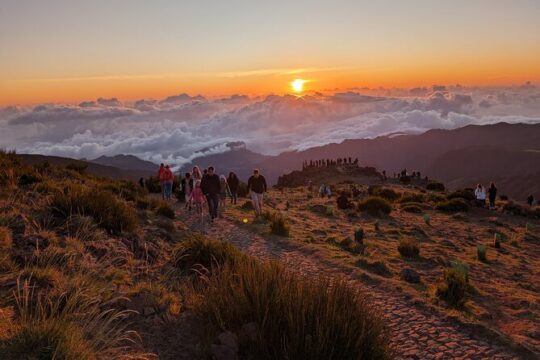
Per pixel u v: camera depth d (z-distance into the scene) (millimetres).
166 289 6992
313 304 5160
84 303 5230
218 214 18891
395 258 13219
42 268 6234
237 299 5695
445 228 23281
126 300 5988
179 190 24312
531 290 11711
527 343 6703
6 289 5449
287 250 12469
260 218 17828
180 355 5031
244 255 8664
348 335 4922
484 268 13711
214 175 16750
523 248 19766
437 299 8555
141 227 11656
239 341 5145
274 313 5352
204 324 5688
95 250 7965
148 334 5430
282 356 4828
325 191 39875
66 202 9766
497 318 8242
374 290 8961
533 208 33344
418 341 6574
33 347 3980
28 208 9531
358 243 14594
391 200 39750
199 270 8125
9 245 6844
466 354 6195
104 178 27531
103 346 4469
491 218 28688
